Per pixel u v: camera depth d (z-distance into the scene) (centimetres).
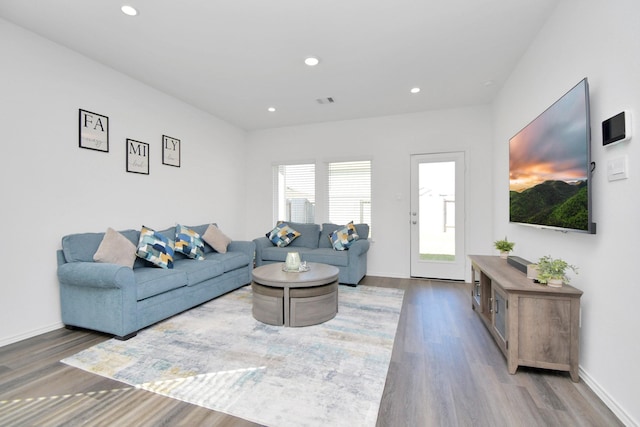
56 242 273
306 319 276
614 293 162
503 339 215
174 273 295
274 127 550
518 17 235
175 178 410
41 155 263
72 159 287
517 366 200
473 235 436
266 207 560
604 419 155
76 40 269
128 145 342
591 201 173
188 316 300
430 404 166
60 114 277
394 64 311
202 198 461
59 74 276
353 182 506
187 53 290
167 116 396
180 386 183
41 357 218
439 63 309
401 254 474
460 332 263
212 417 156
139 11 227
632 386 148
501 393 176
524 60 290
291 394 175
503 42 270
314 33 256
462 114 440
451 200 448
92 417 156
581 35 192
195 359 215
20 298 248
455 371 200
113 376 193
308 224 494
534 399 171
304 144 532
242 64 312
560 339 191
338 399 171
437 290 395
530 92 276
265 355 221
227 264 371
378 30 251
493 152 417
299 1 215
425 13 229
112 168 325
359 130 497
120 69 325
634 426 145
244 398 171
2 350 229
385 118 482
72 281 255
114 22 241
